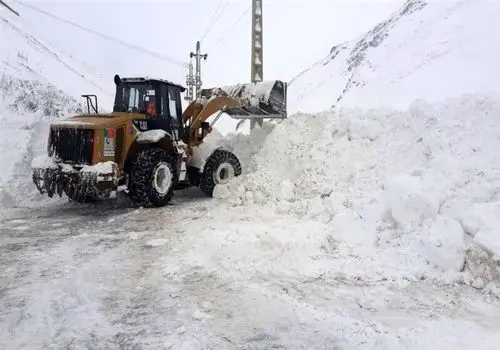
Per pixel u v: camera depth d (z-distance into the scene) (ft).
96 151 23.24
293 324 11.43
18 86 63.62
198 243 17.42
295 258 15.58
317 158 23.93
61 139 24.22
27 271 15.35
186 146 28.66
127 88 28.45
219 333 11.05
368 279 14.20
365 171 21.88
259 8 38.01
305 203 21.45
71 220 22.72
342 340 10.58
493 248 13.46
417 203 16.67
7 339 10.78
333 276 14.43
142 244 18.38
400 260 15.20
